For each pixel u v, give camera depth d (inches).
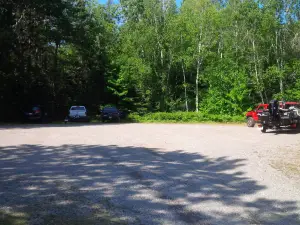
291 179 297.3
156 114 1309.1
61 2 1256.8
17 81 1285.7
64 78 1584.6
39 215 198.2
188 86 1466.5
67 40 1380.4
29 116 1202.6
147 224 186.2
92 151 447.8
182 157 406.6
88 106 1669.5
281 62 1240.8
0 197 233.0
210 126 985.5
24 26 1270.9
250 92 1305.4
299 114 746.2
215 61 1364.4
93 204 220.1
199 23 1374.3
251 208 216.7
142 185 269.7
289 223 191.6
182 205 220.5
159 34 1448.1
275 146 504.4
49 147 485.1
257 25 1214.3
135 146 502.0
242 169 338.0
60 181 279.9
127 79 1517.0
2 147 482.6
